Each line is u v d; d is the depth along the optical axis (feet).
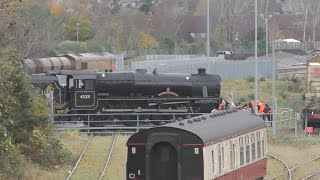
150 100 489.67
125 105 487.61
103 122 475.72
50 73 479.82
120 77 484.33
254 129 262.88
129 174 214.90
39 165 300.61
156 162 211.20
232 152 237.86
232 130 239.71
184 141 210.59
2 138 246.27
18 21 331.36
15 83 272.92
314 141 444.96
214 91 498.69
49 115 321.93
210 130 223.92
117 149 376.68
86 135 435.12
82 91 480.23
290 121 528.22
